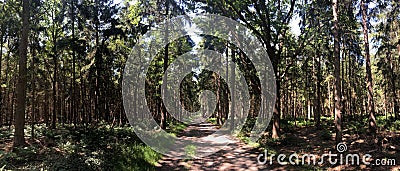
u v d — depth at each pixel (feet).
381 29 64.44
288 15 59.62
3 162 31.22
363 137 49.55
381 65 72.79
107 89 85.87
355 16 58.65
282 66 77.25
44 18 66.23
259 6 59.11
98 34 71.10
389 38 67.67
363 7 56.85
